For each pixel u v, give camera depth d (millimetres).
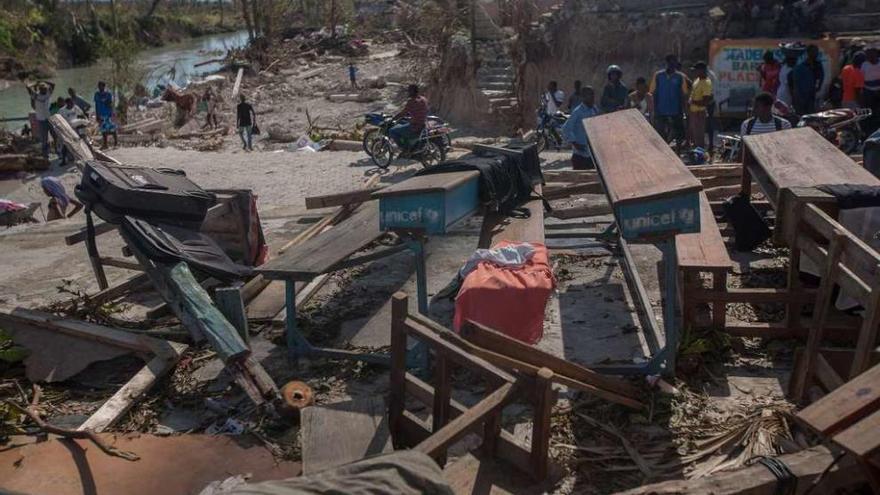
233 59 38188
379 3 46125
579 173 10547
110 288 7613
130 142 22422
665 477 4594
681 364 5594
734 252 7895
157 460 5051
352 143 19266
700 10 18453
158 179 7578
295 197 13070
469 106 21719
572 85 19094
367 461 3547
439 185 6082
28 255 9992
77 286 8555
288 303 6137
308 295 7383
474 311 5648
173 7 69375
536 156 8352
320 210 11227
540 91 19516
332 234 6992
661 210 5137
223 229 8109
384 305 7219
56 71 47500
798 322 5906
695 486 3922
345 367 6102
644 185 5430
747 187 8188
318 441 4781
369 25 44000
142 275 7762
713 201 8836
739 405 5258
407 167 14906
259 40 39469
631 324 6535
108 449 5172
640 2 18859
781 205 5941
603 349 6133
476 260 6098
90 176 7367
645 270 7648
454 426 4137
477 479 4371
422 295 6117
